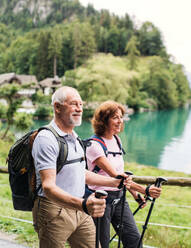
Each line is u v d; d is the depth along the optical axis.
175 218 5.30
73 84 47.94
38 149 1.65
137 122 51.06
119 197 2.24
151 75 85.94
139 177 3.29
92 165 2.18
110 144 2.25
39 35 106.44
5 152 17.16
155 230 3.89
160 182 2.00
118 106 2.26
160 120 57.28
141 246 2.25
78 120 1.75
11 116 25.08
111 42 129.12
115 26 140.88
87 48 105.00
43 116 42.81
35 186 1.78
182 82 104.88
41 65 98.81
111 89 47.53
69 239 1.93
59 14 185.25
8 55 111.44
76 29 106.00
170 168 23.31
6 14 192.00
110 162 2.20
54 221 1.73
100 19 154.88
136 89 70.94
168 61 110.94
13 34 153.62
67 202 1.53
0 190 6.94
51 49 98.06
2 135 24.19
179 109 86.62
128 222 2.27
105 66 51.41
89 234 1.89
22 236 3.17
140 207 2.31
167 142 35.53
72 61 102.44
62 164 1.69
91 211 1.47
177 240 3.62
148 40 129.25
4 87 25.88
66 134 1.73
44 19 186.50
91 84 47.06
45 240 1.77
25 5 195.50
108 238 2.18
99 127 2.23
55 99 1.75
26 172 1.82
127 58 99.88
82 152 1.83
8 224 3.47
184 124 53.06
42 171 1.62
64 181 1.71
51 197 1.58
